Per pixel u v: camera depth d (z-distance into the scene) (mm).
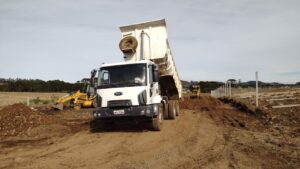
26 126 13266
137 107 11523
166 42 14656
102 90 11875
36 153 8805
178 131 12375
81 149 9242
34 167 7160
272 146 9180
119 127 13875
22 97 52469
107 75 12086
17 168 7086
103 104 11789
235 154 8273
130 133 12031
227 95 40406
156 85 12719
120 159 7859
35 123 13773
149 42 14672
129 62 12156
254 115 17484
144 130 12727
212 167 7047
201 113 21094
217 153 8430
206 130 12672
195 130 12617
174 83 17031
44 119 14656
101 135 11844
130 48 14055
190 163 7387
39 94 62625
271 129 12367
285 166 7039
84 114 22578
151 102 11945
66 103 30641
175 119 16703
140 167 6980
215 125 14359
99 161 7688
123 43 14359
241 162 7445
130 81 11727
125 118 12039
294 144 9344
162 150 8828
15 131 12703
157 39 14633
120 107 11680
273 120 14352
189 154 8328
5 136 12156
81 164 7422
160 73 15359
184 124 14586
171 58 16141
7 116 13820
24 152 9000
